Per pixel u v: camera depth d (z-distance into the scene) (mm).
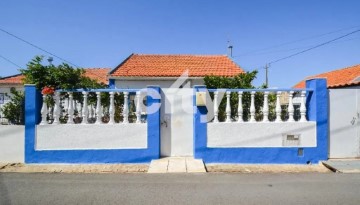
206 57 19766
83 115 8750
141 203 5176
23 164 8453
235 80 11109
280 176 7246
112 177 7152
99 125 8664
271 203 5176
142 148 8711
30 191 5930
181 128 9102
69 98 8781
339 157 8789
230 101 9086
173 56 19797
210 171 7816
